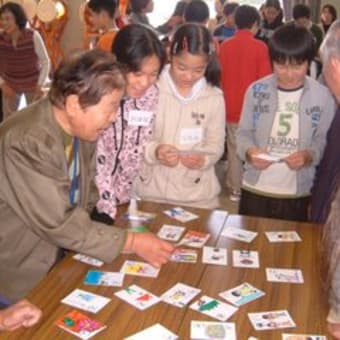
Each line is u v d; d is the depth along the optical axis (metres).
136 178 2.48
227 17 5.48
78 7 6.37
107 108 1.57
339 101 1.60
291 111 2.53
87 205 2.01
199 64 2.22
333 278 1.33
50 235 1.64
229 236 2.04
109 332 1.44
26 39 5.14
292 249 1.95
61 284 1.67
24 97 5.44
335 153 2.35
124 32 1.99
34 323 1.47
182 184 2.47
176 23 5.72
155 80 2.16
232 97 4.41
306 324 1.50
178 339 1.42
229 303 1.59
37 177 1.59
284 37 2.38
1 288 1.80
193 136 2.42
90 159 1.94
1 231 1.74
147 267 1.79
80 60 1.54
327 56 1.53
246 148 2.60
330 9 6.94
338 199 1.39
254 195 2.70
